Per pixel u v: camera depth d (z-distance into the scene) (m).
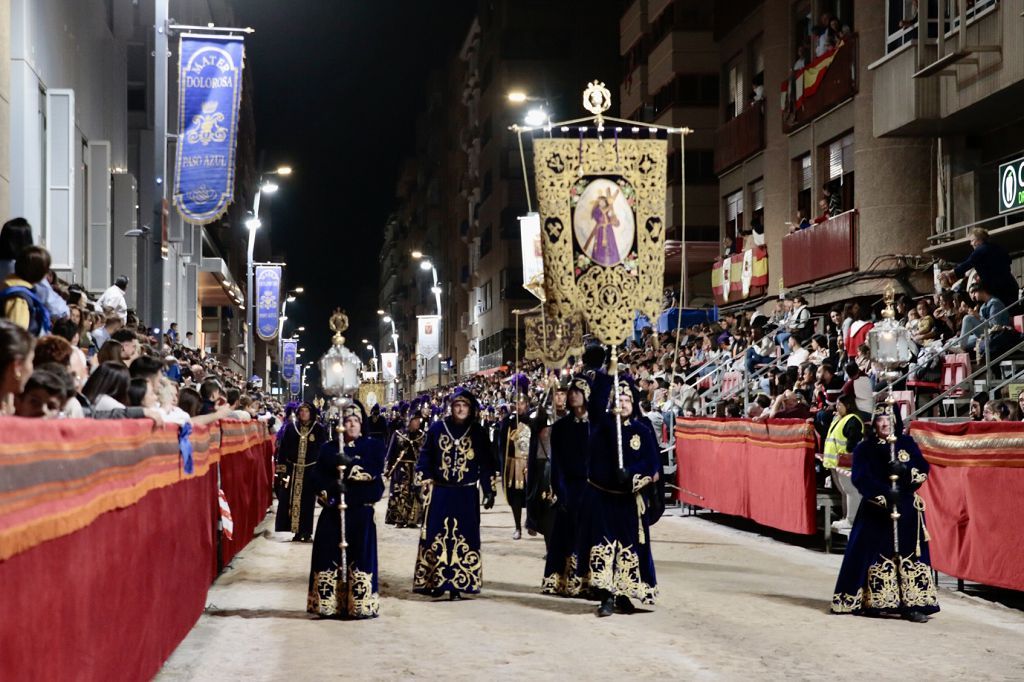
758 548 15.51
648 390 22.42
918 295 26.59
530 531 17.11
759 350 24.48
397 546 16.67
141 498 6.86
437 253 106.12
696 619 10.12
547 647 8.91
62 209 20.11
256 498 18.23
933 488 12.19
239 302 62.12
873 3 27.50
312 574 10.41
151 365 8.70
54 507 4.86
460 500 11.63
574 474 11.64
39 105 19.62
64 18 21.81
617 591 10.38
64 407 5.91
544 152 11.67
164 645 7.80
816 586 12.05
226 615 10.40
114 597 6.06
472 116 83.44
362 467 10.32
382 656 8.57
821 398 17.92
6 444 4.21
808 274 30.08
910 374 18.31
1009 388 16.31
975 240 18.78
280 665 8.23
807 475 15.16
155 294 18.48
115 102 28.38
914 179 26.84
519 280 70.75
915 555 10.12
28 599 4.49
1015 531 10.70
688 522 19.33
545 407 14.59
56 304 8.91
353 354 10.67
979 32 21.64
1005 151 23.55
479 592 11.86
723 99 39.12
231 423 14.06
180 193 19.41
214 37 19.64
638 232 11.71
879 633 9.48
